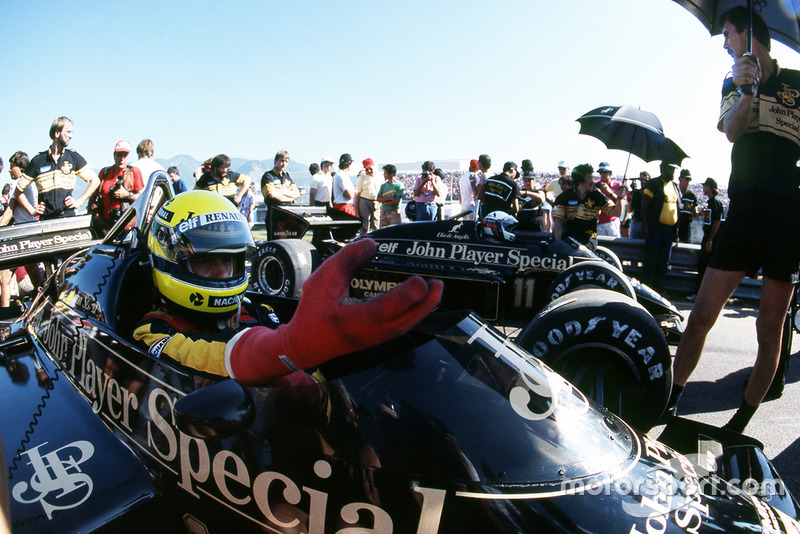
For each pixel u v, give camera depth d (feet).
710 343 17.28
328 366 5.00
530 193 24.71
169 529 5.19
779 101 7.83
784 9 7.82
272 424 4.64
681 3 8.18
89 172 20.77
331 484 4.40
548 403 4.97
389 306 3.15
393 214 31.81
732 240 8.32
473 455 4.35
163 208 6.59
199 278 6.41
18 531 5.17
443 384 4.66
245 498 4.71
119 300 6.93
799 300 14.79
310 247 18.88
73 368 6.65
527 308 15.79
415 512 4.19
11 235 12.49
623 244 26.45
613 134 25.27
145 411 5.49
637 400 8.30
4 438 6.07
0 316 18.49
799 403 12.42
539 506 4.16
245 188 27.04
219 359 5.33
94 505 5.31
